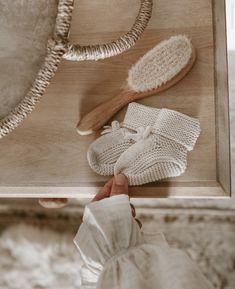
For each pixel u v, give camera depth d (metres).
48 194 0.71
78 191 0.71
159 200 1.12
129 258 0.58
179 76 0.70
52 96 0.73
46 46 0.57
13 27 0.57
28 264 1.14
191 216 1.11
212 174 0.69
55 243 1.13
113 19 0.74
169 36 0.73
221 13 0.73
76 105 0.73
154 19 0.74
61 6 0.54
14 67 0.57
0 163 0.73
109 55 0.61
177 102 0.71
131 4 0.74
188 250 1.11
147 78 0.70
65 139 0.72
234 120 1.11
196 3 0.73
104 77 0.73
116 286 0.55
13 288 1.14
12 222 1.15
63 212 1.14
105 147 0.70
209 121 0.70
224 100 0.70
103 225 0.62
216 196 0.68
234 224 1.11
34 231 1.14
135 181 0.68
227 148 0.69
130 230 0.61
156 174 0.68
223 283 1.10
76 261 1.12
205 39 0.72
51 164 0.72
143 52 0.73
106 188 0.68
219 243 1.10
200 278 0.52
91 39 0.74
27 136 0.73
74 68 0.74
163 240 0.70
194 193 0.68
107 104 0.71
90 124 0.71
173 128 0.69
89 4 0.75
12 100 0.57
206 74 0.71
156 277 0.54
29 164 0.72
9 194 0.72
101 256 0.61
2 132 0.57
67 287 1.13
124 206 0.63
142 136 0.69
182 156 0.68
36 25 0.57
